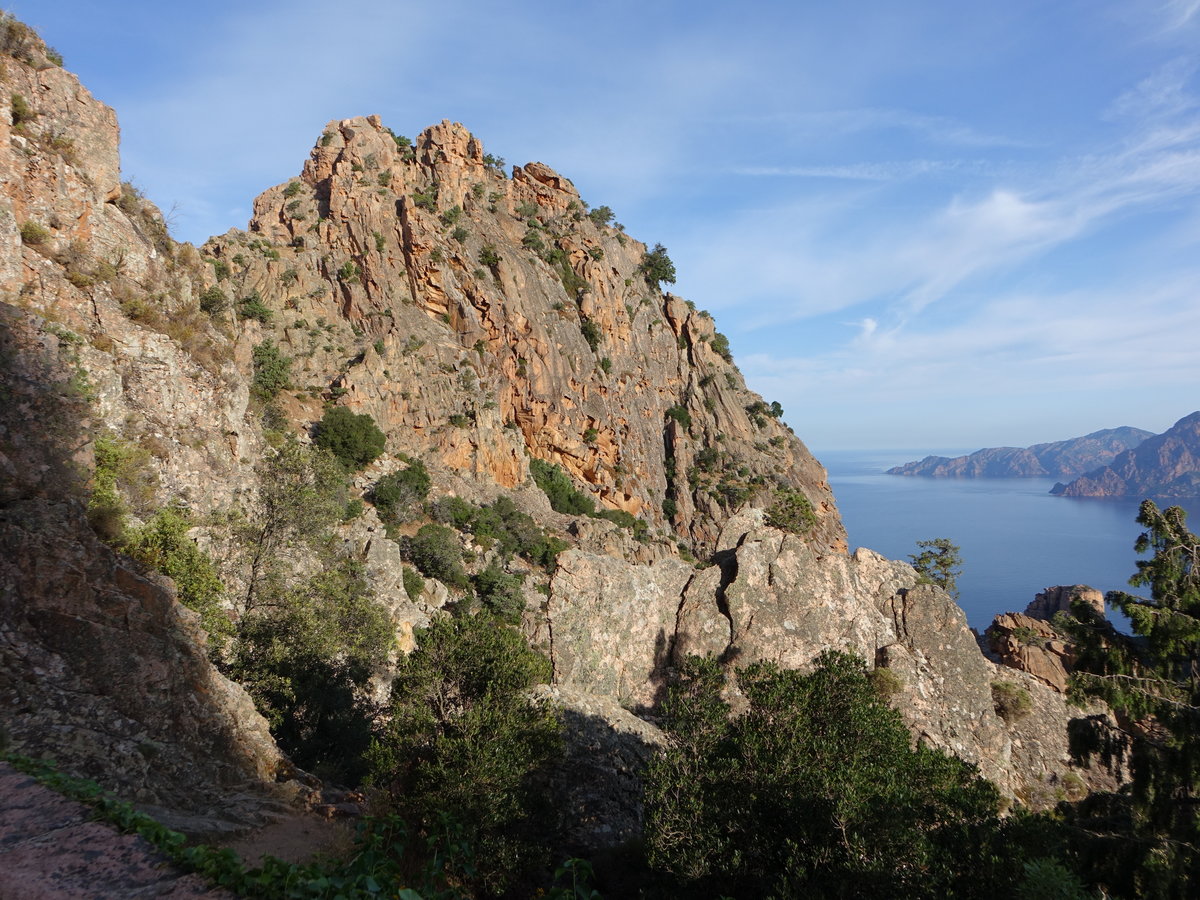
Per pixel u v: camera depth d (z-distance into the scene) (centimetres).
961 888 1252
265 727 2019
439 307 10369
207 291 4369
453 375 9550
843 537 13825
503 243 12100
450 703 1938
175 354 3234
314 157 11162
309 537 3114
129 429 2750
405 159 12006
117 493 2398
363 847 1114
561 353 11662
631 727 2342
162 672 1684
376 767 1753
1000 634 4631
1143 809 1839
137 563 1981
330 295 9550
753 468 13450
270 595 2753
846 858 1298
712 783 1562
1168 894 1608
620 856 1883
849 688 1725
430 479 7638
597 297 13162
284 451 3153
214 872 709
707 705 1731
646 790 1638
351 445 6862
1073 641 2206
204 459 3122
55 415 2181
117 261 3319
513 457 9231
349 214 10269
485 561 6612
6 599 1505
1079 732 2017
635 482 11994
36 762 975
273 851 1348
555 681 2733
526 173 14600
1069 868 1439
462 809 1605
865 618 2948
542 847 1747
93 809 815
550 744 1902
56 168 3122
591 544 8156
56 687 1436
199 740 1709
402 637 3875
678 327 15012
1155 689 1950
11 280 2669
